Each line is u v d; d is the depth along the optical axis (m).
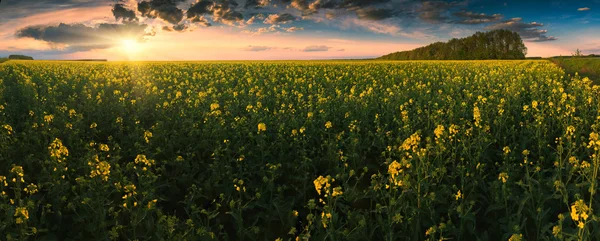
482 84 21.25
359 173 8.55
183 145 10.00
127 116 13.73
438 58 94.94
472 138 9.62
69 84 21.83
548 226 5.12
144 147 9.13
